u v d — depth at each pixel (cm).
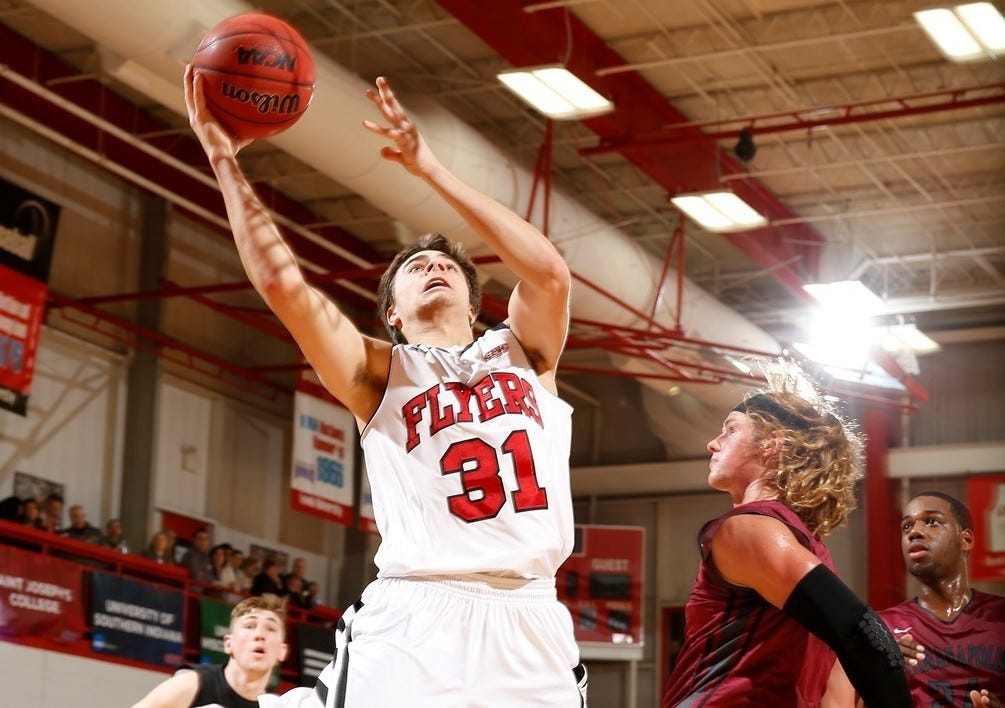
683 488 2366
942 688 497
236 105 381
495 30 1440
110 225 1962
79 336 1892
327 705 320
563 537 338
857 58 1661
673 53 1645
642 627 2256
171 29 1217
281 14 1648
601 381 2531
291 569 2227
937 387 2305
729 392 2123
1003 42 1321
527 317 353
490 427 333
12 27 1678
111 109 1817
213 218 1853
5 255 1709
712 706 329
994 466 2186
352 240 2184
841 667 343
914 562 514
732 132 1664
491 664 317
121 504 1919
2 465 1745
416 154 340
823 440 353
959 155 1888
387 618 322
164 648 1612
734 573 327
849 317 2002
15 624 1427
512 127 1894
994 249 2094
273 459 2225
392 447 335
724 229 1770
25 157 1822
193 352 2009
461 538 324
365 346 343
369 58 1745
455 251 391
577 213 1722
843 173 1964
